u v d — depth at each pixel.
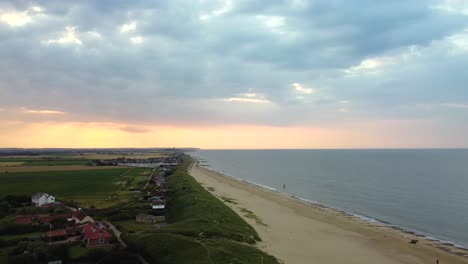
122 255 50.50
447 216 85.31
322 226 74.44
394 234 68.81
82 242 55.19
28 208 82.06
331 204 104.31
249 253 50.72
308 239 63.38
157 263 47.69
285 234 66.19
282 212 89.44
